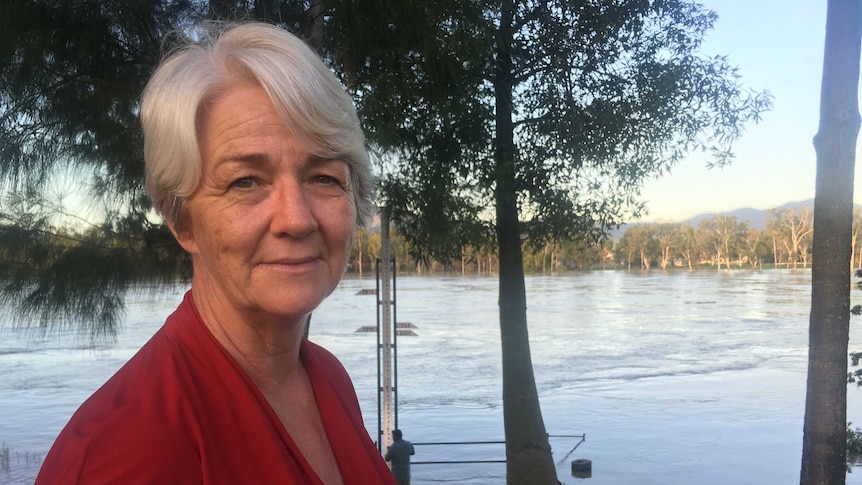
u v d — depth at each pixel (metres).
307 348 1.17
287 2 4.08
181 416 0.77
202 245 0.92
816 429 5.09
